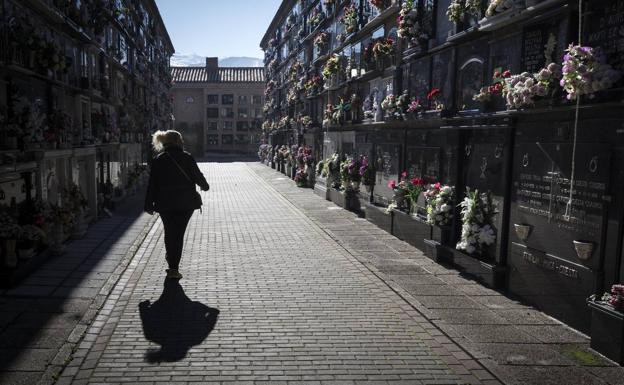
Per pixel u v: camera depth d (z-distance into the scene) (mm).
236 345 5242
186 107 60906
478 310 6438
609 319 4941
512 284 7141
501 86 7230
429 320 6070
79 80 13664
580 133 5719
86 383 4359
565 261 5961
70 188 10789
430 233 9656
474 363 4898
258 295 6984
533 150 6633
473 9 8164
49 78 10367
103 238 10891
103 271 8047
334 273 8250
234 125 60969
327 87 20203
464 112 8695
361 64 15781
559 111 6043
